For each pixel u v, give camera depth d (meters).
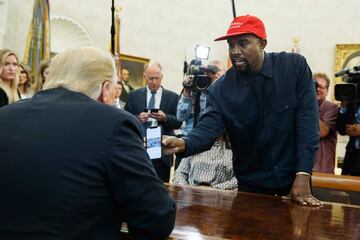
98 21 6.53
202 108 3.45
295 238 1.22
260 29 1.95
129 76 6.84
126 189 1.16
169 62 7.31
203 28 7.53
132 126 1.22
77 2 6.29
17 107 1.25
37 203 1.10
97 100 1.33
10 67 3.36
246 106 2.04
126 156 1.16
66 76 1.29
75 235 1.10
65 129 1.17
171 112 4.07
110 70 1.33
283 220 1.46
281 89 2.00
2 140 1.18
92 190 1.13
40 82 3.12
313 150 1.91
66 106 1.21
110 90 1.34
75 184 1.12
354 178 2.22
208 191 2.08
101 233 1.16
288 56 2.06
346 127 3.38
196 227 1.31
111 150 1.15
